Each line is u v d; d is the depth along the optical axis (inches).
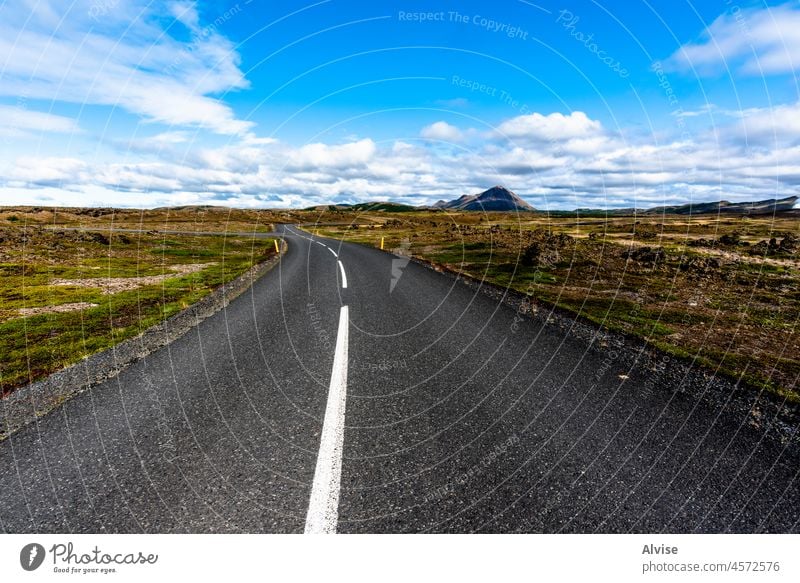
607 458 131.2
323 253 984.9
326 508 109.3
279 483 119.1
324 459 130.3
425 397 176.7
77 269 665.6
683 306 359.6
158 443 141.2
